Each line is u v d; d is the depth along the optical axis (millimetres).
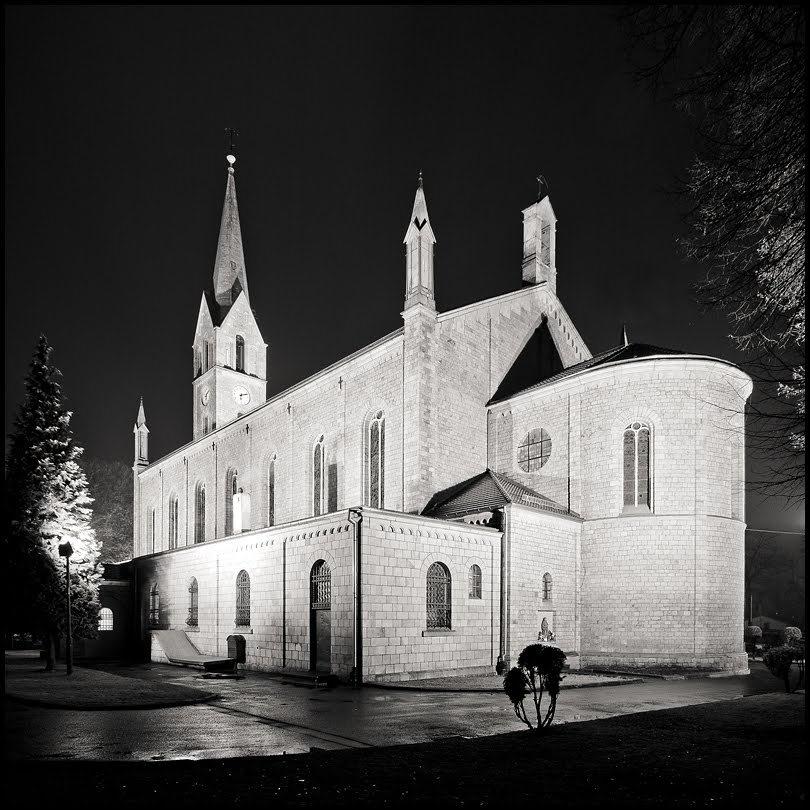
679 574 29547
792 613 80625
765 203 10852
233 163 72875
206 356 68812
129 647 44875
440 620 26625
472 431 36312
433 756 10930
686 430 30375
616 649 30125
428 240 35219
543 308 43281
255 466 48438
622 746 11570
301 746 13789
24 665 35531
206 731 15523
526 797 8297
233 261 70500
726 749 11227
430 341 34500
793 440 11930
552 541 30734
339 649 24891
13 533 32906
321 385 41406
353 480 37688
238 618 33000
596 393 32500
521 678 13297
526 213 44938
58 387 36875
